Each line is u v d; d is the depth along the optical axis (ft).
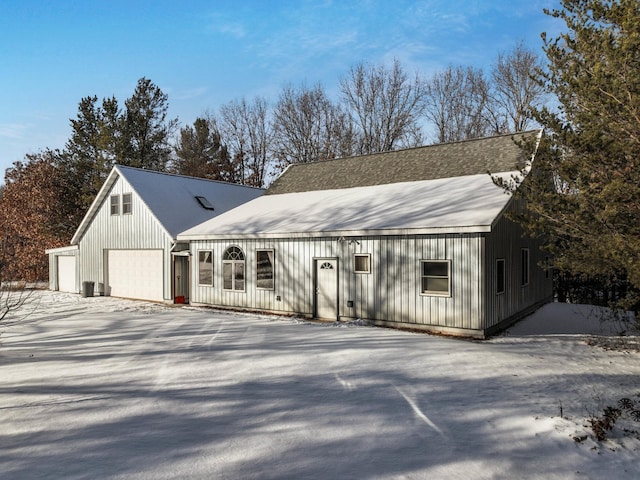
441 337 36.60
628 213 25.13
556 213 27.50
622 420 18.62
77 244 79.82
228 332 37.76
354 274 44.68
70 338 35.88
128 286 70.59
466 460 14.93
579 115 25.94
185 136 156.15
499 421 18.13
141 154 121.49
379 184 59.31
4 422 17.94
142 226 67.72
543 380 23.68
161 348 31.37
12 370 25.85
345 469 14.20
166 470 14.01
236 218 60.49
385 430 17.17
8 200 99.25
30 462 14.57
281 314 50.42
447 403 20.08
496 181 31.99
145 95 124.06
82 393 21.50
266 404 19.90
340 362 26.96
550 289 59.16
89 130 113.70
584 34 25.85
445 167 56.39
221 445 15.80
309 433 16.87
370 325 42.70
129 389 22.07
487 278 37.86
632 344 34.35
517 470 14.43
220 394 21.26
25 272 94.43
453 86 126.31
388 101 127.85
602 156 24.73
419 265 40.27
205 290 58.44
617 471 14.71
